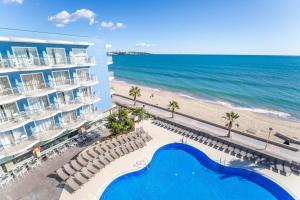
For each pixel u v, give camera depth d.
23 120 20.31
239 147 26.38
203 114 44.19
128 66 161.00
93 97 28.44
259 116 44.88
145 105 44.97
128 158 24.12
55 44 22.56
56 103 24.16
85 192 18.56
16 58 19.22
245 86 79.00
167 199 19.12
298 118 44.88
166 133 31.16
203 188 20.59
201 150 26.33
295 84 82.56
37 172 21.17
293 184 20.03
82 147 25.98
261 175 21.39
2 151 19.23
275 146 27.08
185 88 75.81
